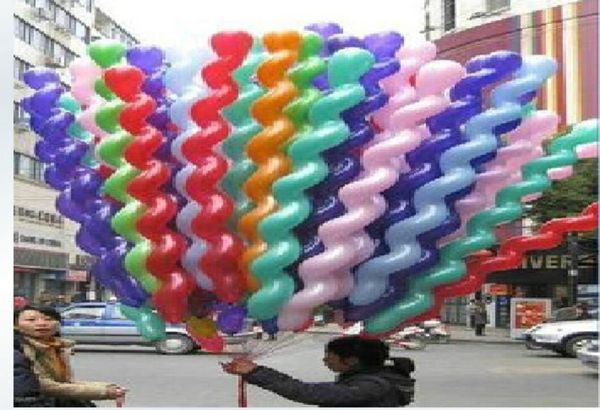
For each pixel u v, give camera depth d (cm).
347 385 318
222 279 324
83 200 351
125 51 347
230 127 330
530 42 2508
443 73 323
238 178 326
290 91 317
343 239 317
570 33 2481
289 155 318
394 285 330
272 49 323
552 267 2455
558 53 2484
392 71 325
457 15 3000
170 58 344
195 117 321
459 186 321
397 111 323
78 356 1612
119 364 1469
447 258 333
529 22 2517
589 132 341
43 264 3184
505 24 2558
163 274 327
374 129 337
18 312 397
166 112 335
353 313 332
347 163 327
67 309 1705
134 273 328
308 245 325
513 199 338
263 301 314
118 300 353
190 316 347
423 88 326
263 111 317
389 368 337
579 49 2467
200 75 332
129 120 325
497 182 335
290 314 322
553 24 2494
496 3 2892
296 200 315
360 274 325
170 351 1639
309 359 1502
